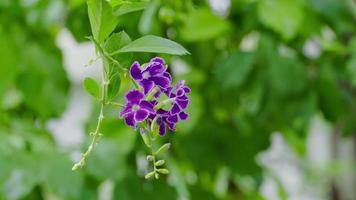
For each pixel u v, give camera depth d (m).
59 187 0.55
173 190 0.60
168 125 0.33
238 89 0.60
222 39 0.63
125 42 0.34
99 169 0.57
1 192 0.54
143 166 0.61
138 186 0.59
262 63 0.58
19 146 0.57
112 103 0.34
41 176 0.55
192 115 0.59
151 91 0.33
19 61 0.62
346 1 0.58
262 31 0.59
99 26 0.34
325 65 0.59
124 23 0.54
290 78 0.58
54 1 0.60
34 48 0.63
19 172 0.55
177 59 0.62
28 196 0.59
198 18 0.57
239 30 0.61
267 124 0.63
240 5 0.60
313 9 0.59
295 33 0.58
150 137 0.33
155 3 0.53
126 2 0.35
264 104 0.58
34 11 0.60
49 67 0.63
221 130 0.63
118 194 0.59
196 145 0.63
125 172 0.58
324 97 0.60
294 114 0.59
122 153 0.58
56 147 0.59
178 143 0.62
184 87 0.33
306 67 0.61
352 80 0.56
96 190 0.58
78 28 0.59
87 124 0.59
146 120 0.33
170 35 0.59
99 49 0.34
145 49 0.33
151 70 0.33
